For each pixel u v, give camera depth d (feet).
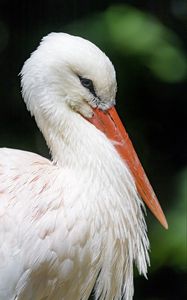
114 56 35.83
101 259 22.98
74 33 36.06
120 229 23.02
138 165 23.68
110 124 23.50
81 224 22.24
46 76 22.97
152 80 38.19
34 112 23.41
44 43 23.17
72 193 22.38
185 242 34.86
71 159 22.97
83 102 23.26
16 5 39.04
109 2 38.78
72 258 22.34
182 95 39.78
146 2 39.17
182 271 37.40
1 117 38.68
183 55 37.27
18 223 22.09
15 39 39.01
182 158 40.27
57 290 22.75
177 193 36.45
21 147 38.09
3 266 21.97
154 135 40.14
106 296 23.76
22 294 22.26
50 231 22.04
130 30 35.65
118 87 38.06
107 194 22.75
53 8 38.65
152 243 35.40
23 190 22.59
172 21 39.40
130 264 23.77
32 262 22.00
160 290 38.93
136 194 23.43
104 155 22.94
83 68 22.77
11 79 38.88
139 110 39.58
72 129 23.07
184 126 40.37
